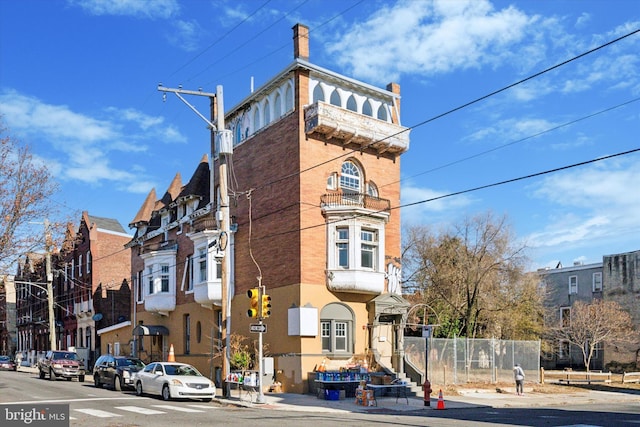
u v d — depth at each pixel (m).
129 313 54.09
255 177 31.58
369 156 31.02
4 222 23.89
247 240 31.75
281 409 20.83
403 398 25.61
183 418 16.78
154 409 19.28
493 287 39.78
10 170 24.17
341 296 28.75
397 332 30.02
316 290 27.92
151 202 46.66
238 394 25.22
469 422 16.83
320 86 29.88
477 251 40.19
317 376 25.92
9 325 84.88
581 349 49.50
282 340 28.25
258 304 23.42
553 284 52.75
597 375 39.81
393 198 31.72
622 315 46.25
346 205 28.83
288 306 28.02
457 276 40.06
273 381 28.11
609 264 51.12
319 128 28.41
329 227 28.77
